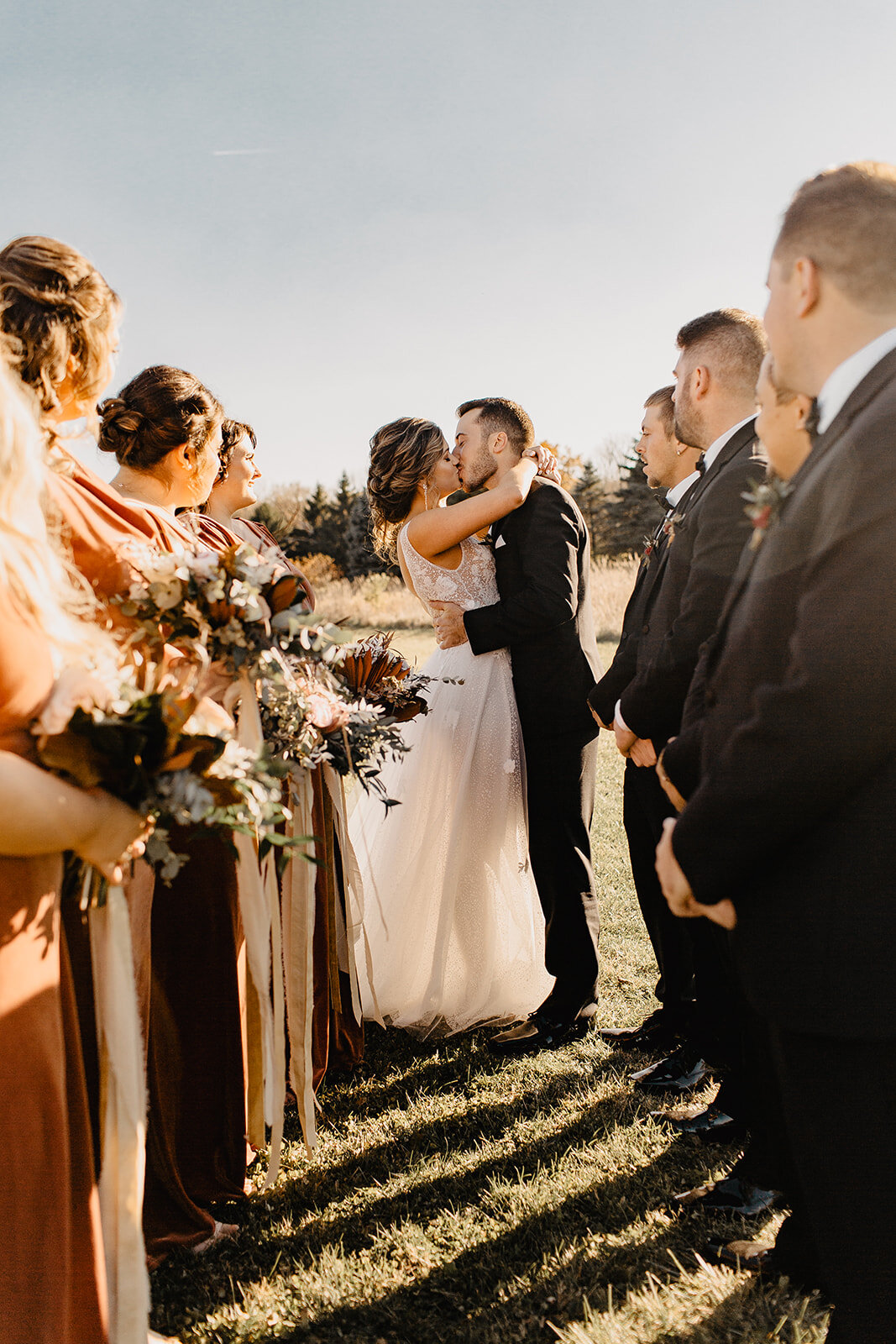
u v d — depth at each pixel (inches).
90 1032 66.9
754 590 55.3
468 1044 125.6
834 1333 54.2
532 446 134.8
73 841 49.7
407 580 137.8
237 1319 75.4
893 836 48.9
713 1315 71.5
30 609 49.8
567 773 127.8
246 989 88.6
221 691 79.5
